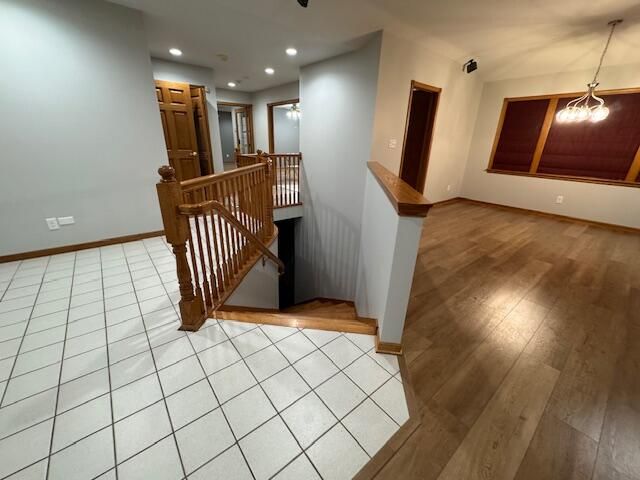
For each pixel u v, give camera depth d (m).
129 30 2.68
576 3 2.41
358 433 1.22
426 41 3.44
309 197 4.97
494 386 1.50
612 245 3.59
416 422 1.29
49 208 2.66
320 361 1.60
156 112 3.02
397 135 3.84
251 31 3.10
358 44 3.40
